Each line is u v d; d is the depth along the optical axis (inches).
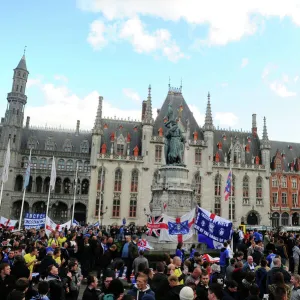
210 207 2691.9
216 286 306.7
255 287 333.1
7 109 2859.3
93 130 2704.2
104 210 2576.3
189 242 986.1
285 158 3137.3
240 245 760.3
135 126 2950.3
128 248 659.4
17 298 279.6
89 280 364.8
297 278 358.6
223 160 2886.3
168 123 1238.3
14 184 2741.1
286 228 2294.5
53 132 3107.8
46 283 342.3
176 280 342.3
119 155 2682.1
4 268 373.1
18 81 2925.7
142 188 2657.5
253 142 3095.5
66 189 2925.7
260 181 2878.9
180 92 3093.0
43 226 1229.1
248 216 2817.4
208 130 2817.4
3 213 2625.5
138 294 323.3
